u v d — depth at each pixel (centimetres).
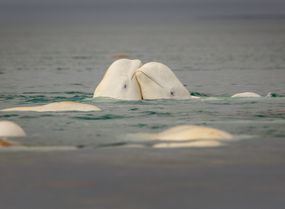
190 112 6031
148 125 5394
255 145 4622
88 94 8238
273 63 15188
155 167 4038
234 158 4250
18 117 5706
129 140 4806
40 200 3456
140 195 3519
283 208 3341
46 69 13675
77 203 3403
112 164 4119
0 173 3928
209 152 4403
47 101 7350
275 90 8988
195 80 10688
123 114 5856
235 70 13075
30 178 3825
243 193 3559
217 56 18488
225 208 3347
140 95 6494
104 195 3522
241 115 5922
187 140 4728
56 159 4253
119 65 6631
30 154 4391
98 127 5291
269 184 3700
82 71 13125
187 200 3447
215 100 6781
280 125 5394
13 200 3459
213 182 3738
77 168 4028
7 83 10044
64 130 5175
